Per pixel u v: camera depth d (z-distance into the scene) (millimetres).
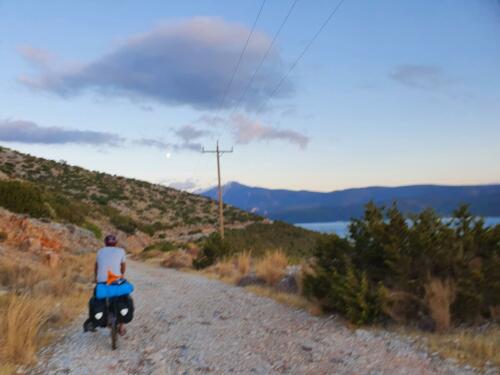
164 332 8391
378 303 8352
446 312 7652
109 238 7590
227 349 7078
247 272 18156
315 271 10125
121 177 105000
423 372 5656
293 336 7805
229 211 88438
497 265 8195
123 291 7176
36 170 86125
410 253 8898
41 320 8445
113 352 6965
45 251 23922
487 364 5750
